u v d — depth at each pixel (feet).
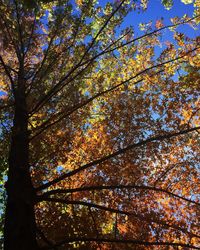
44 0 24.47
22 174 23.43
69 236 29.55
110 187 23.07
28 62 37.70
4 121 33.14
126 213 22.90
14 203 21.27
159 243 21.13
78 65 30.30
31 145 33.55
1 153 32.86
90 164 23.41
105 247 30.27
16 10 32.01
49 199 22.40
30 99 32.63
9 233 19.90
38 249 20.06
